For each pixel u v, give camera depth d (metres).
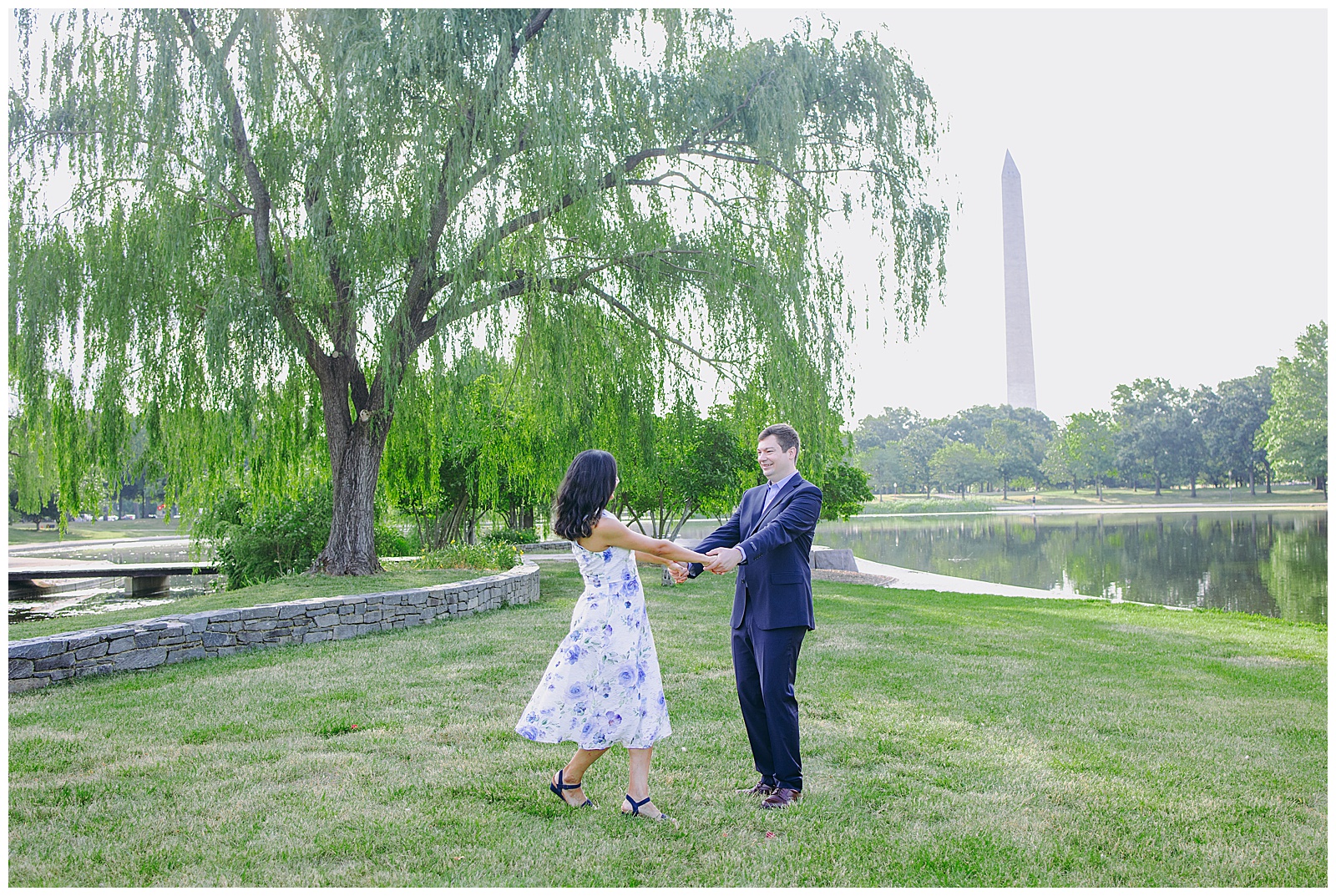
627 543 3.50
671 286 11.91
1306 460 56.38
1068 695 5.91
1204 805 3.67
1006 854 3.11
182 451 10.96
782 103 11.25
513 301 11.54
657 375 12.52
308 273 9.44
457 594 9.59
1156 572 20.84
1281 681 6.64
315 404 11.84
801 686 6.08
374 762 4.11
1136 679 6.60
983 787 3.87
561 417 11.45
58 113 9.77
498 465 16.02
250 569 14.00
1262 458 76.19
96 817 3.38
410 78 9.75
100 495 10.86
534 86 10.06
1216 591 16.97
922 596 14.06
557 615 9.77
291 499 13.63
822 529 47.78
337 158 9.78
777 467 3.99
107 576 17.39
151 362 9.95
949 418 109.62
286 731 4.67
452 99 9.91
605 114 10.47
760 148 11.36
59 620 8.88
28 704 5.33
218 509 14.48
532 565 12.76
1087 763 4.24
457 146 9.96
